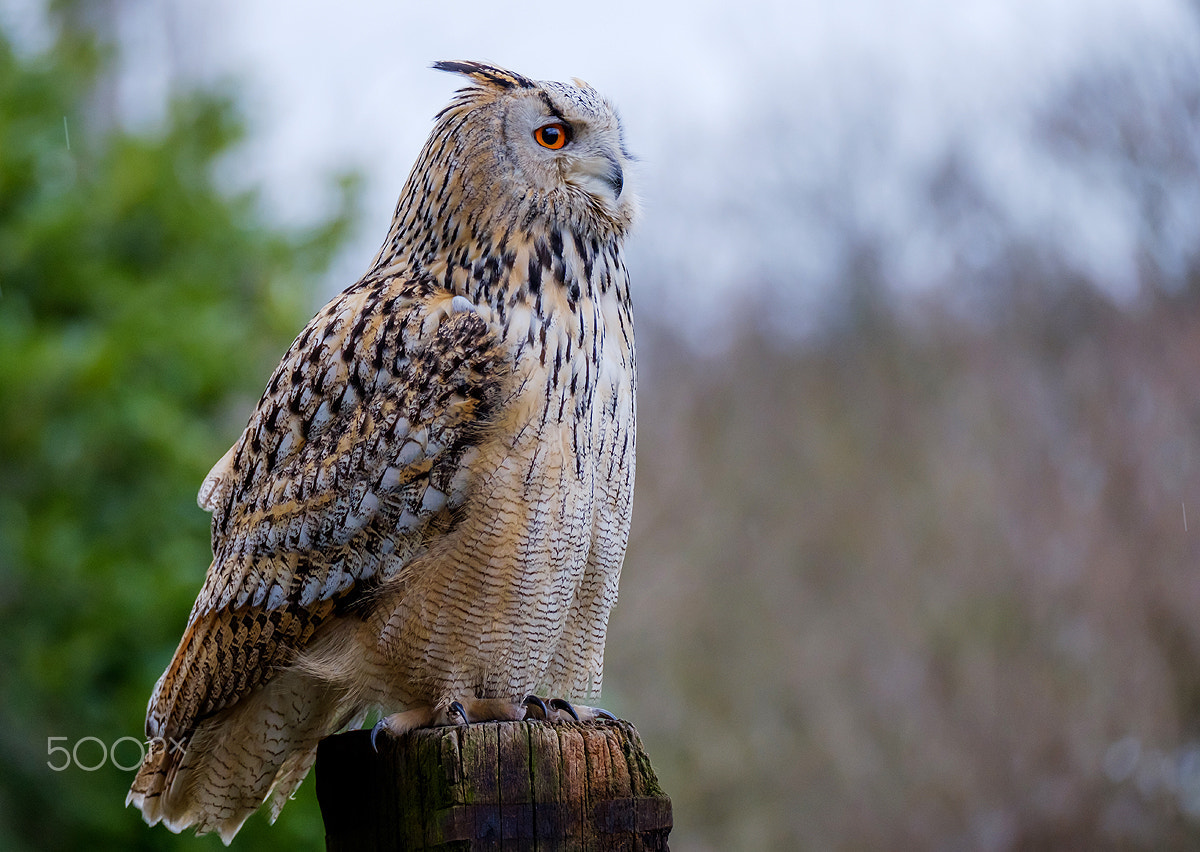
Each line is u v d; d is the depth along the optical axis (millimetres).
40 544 11445
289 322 13352
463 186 6262
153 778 6348
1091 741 23297
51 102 13938
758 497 29172
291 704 6270
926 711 24844
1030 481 26016
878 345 33094
